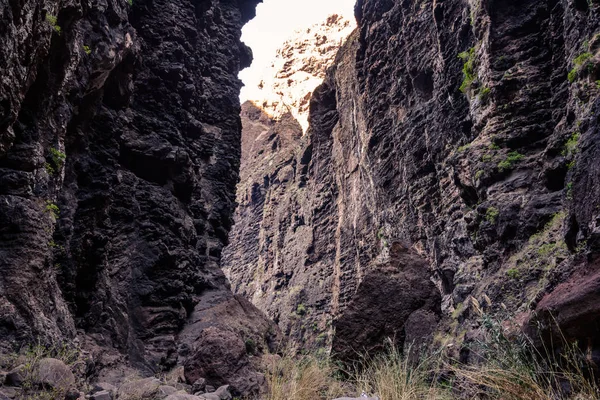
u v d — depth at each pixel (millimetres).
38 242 5355
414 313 6977
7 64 4430
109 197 8320
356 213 33938
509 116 12320
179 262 10344
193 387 5461
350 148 36188
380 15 29969
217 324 9820
